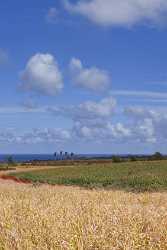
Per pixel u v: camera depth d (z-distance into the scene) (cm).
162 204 2006
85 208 1541
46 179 6134
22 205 1658
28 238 1010
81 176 6094
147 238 981
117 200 2205
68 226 1107
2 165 12406
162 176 5731
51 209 1488
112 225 1116
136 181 5056
